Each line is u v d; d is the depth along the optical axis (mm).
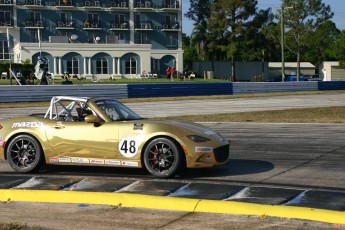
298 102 28438
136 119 8203
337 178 7527
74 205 6215
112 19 69188
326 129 14062
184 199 6066
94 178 7656
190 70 71750
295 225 5188
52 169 8500
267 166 8586
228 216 5586
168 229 5164
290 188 6867
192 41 74188
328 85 42375
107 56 62219
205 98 32562
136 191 6734
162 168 7539
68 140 7891
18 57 60562
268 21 70938
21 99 28891
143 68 63500
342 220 5262
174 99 31594
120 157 7680
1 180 7617
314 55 82562
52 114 8297
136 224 5375
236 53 69688
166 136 7477
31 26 65812
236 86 37125
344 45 75250
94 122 7824
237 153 10016
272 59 98250
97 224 5406
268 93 37938
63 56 60500
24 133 8164
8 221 5562
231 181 7379
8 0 64625
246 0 68312
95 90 30953
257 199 6230
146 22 70188
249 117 18312
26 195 6547
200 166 7449
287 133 13188
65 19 67312
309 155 9641
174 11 70938
